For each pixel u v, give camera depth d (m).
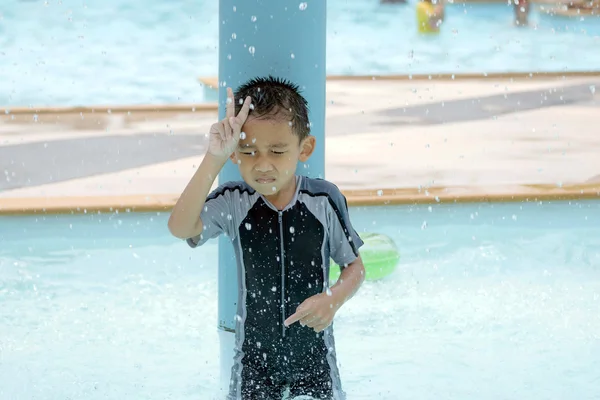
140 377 3.42
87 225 5.58
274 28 3.46
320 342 3.07
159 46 15.55
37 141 7.77
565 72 12.75
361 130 8.54
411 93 10.89
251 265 3.03
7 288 4.47
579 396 3.31
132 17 18.20
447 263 5.00
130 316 4.11
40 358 3.58
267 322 3.06
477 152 7.65
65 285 4.54
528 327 4.02
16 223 5.59
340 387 3.08
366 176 6.78
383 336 3.90
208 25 17.59
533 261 5.03
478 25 19.47
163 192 6.24
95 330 3.92
